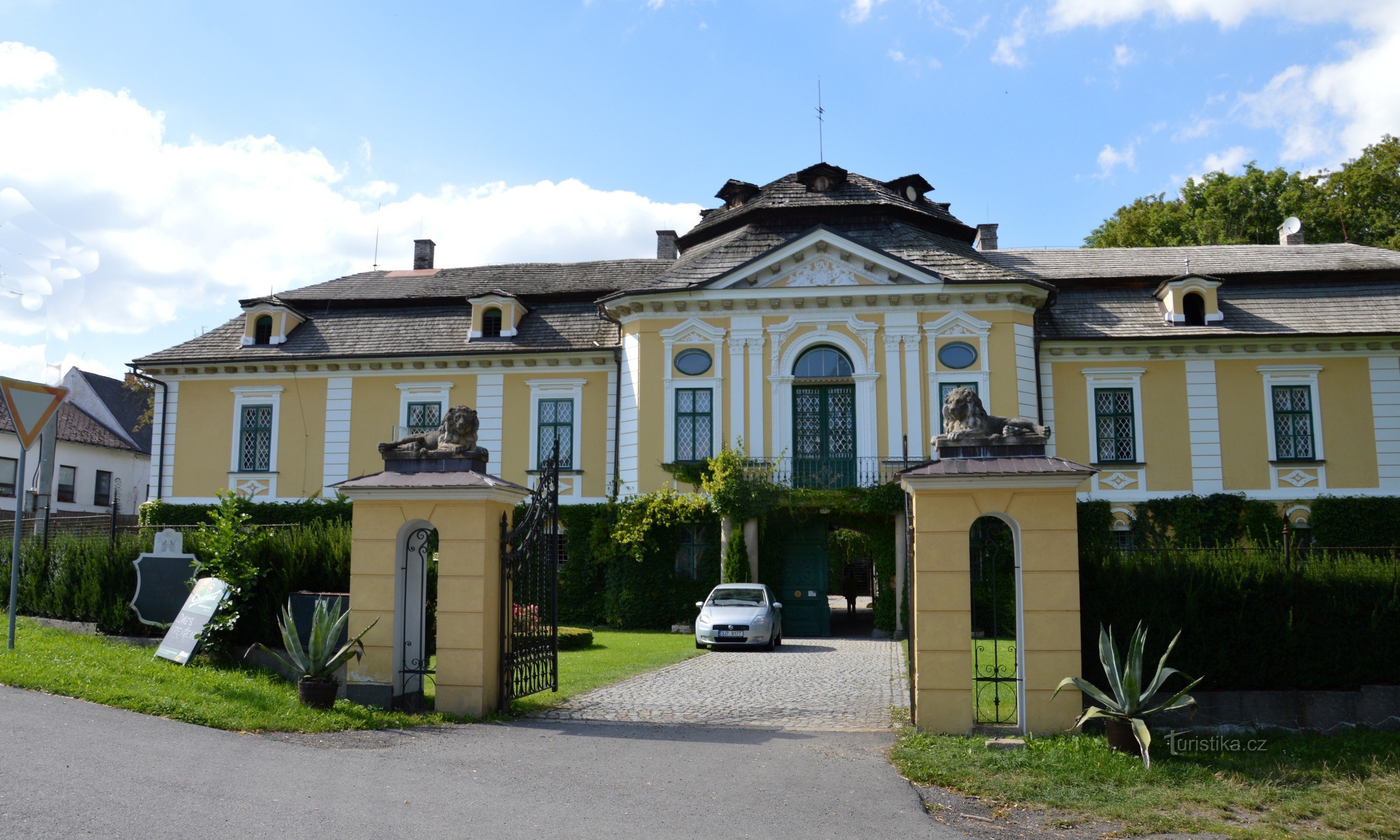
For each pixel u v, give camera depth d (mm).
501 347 26484
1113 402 25391
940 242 25328
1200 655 9922
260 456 27094
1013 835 6645
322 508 25906
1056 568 9484
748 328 24016
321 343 27375
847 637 22625
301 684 9719
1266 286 26312
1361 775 8148
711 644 18484
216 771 7152
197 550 12570
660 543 23859
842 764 8367
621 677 13820
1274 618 9977
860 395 23469
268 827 5988
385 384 26953
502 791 7160
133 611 12844
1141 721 8547
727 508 22266
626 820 6605
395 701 10234
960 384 23297
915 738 9148
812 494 22234
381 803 6688
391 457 10602
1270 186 42281
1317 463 24484
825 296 23625
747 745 9070
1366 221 40531
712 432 23844
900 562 22141
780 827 6594
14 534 15617
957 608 9547
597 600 24500
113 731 8023
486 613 10281
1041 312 26172
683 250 29438
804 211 25719
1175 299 25391
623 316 25109
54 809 5977
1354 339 24531
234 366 27094
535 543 11734
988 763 8258
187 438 27312
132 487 44688
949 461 9688
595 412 26125
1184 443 24953
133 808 6133
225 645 11688
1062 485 9469
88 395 44812
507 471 26203
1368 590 9992
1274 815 7164
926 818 6914
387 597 10336
